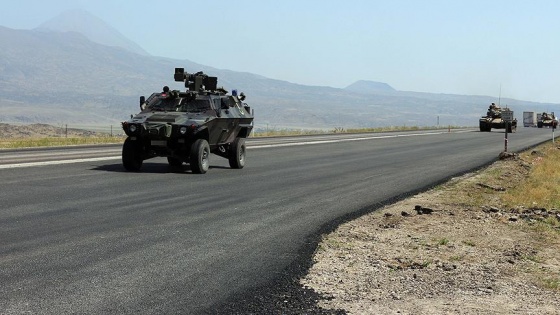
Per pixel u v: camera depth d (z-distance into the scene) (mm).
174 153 18906
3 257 8000
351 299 6918
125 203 12688
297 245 9430
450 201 14945
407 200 14727
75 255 8242
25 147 31219
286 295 6906
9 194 13383
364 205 13695
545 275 8703
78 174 17531
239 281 7359
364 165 23703
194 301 6531
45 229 9836
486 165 25047
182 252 8680
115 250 8609
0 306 6117
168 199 13461
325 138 46844
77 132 79250
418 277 8086
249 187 16047
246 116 21766
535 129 83688
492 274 8547
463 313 6605
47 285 6859
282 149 32156
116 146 32625
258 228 10633
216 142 19953
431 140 45969
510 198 15891
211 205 12875
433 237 10805
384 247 9773
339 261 8633
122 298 6520
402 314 6461
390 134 58281
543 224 12734
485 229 11906
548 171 24219
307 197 14625
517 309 6891
